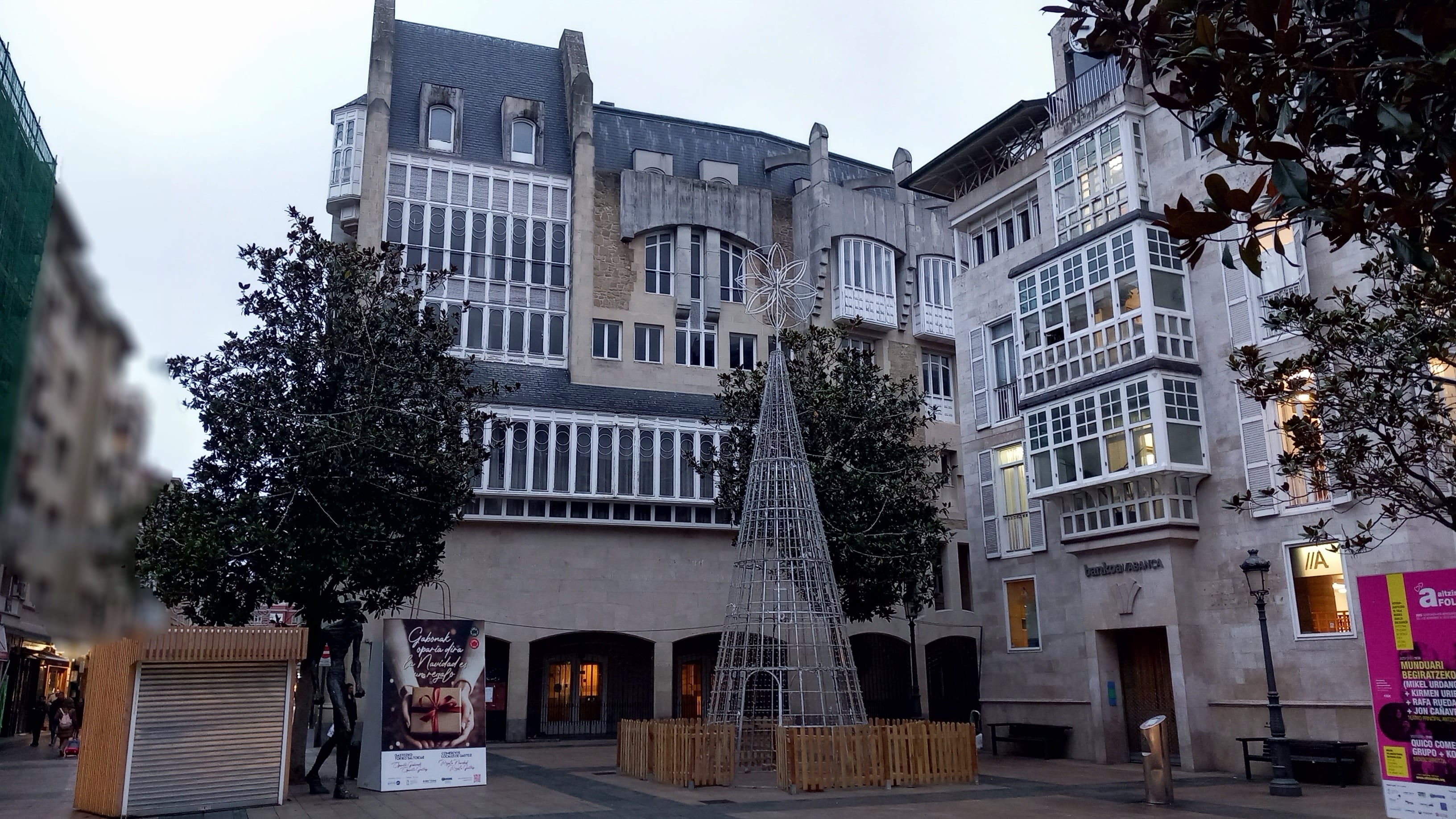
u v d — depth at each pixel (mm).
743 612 28625
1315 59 5641
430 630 17203
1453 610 11219
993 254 28328
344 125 36844
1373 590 12086
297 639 15016
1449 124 5395
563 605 31156
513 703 30109
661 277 36000
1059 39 26016
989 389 27438
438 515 18891
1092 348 22719
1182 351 21484
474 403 24531
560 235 35344
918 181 30172
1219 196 5035
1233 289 21047
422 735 16781
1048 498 23984
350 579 18359
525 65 38156
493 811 14125
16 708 32250
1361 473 11969
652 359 35281
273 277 18266
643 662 33750
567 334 34500
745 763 18906
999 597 26281
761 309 24891
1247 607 20031
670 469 32906
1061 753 23609
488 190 34688
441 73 36219
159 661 14125
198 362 17766
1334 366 13656
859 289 37875
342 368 18266
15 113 15891
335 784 16984
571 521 31438
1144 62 6055
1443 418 12922
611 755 25297
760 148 41719
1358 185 5375
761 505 19344
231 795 14383
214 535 16406
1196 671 20703
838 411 23453
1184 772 20078
